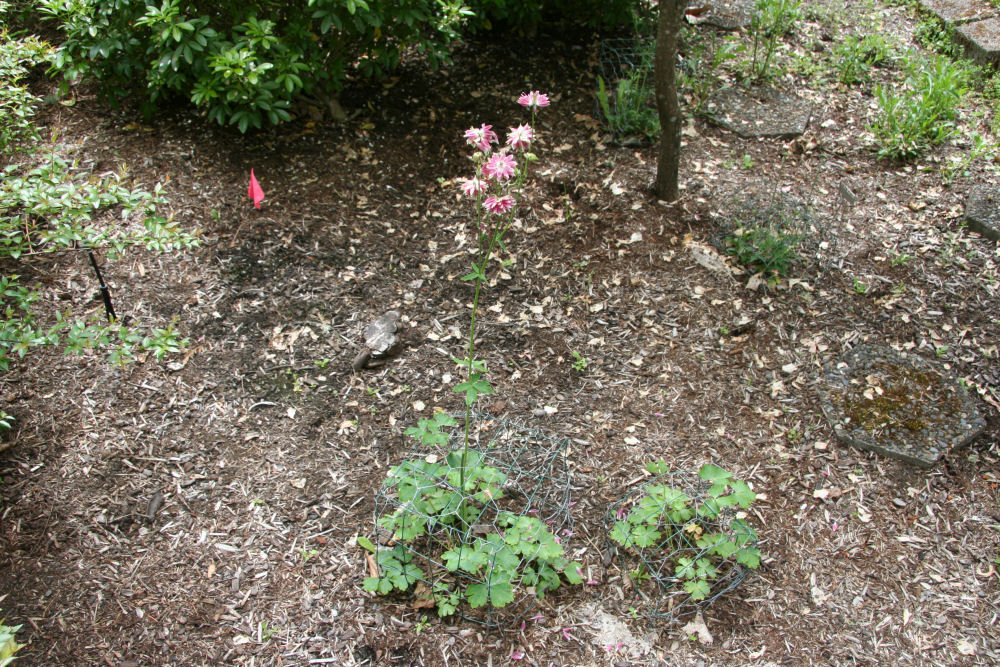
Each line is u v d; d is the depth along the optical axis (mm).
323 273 3814
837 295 3734
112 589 2594
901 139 4535
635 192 4246
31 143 4297
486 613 2584
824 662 2473
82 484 2904
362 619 2551
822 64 5305
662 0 3453
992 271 3828
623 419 3227
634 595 2646
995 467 3045
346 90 4820
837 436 3146
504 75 5016
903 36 5680
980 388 3324
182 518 2820
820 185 4344
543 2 5148
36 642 2432
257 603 2582
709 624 2574
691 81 4977
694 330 3586
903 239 4020
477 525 2771
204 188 4160
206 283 3703
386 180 4324
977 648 2506
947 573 2715
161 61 3934
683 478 2990
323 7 4004
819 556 2768
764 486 2984
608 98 4828
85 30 4020
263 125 4539
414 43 4867
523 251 3965
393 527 2656
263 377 3344
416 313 3666
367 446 3105
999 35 5371
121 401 3201
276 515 2848
